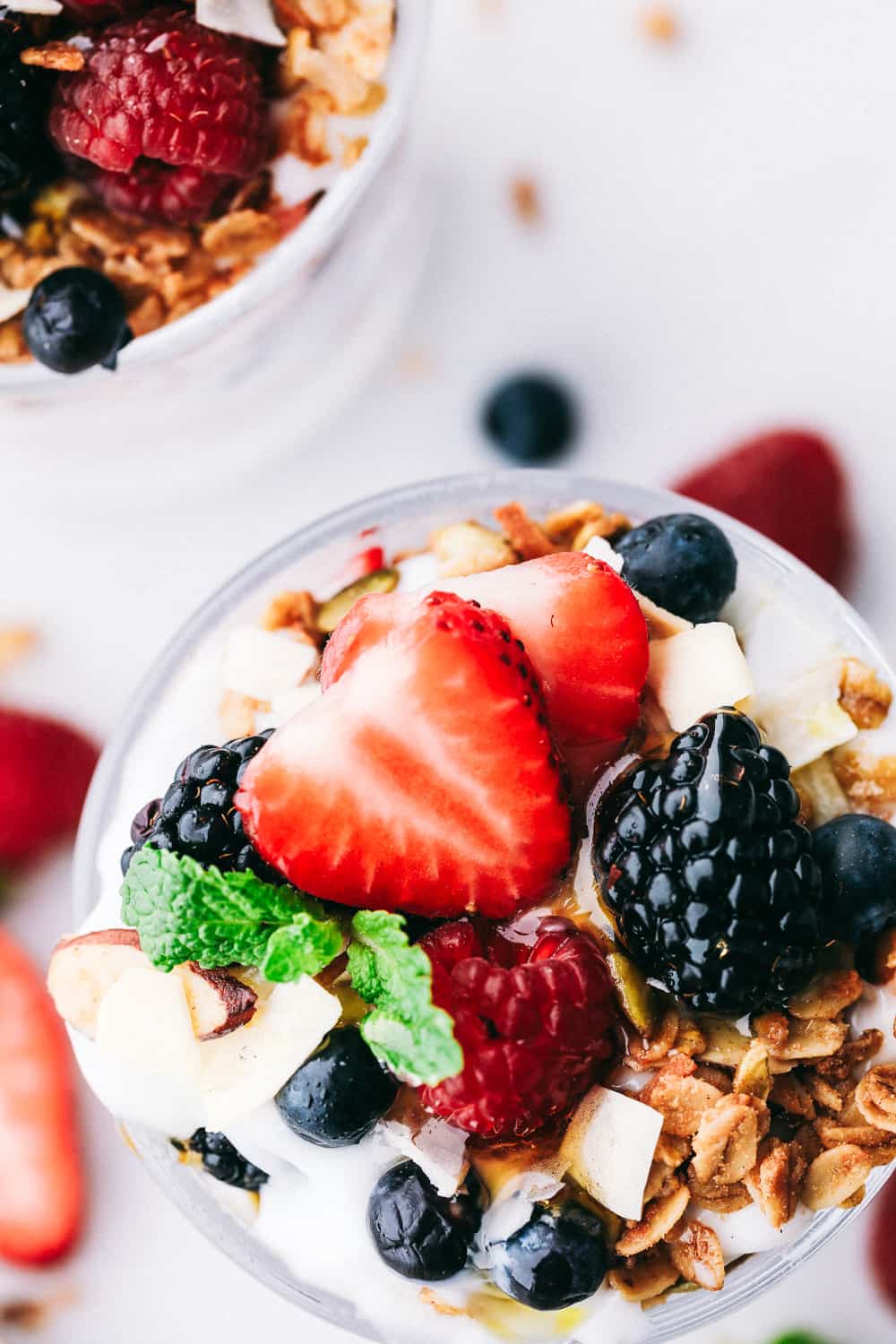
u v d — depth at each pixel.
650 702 0.32
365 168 0.37
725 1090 0.31
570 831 0.31
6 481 0.39
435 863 0.31
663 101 0.39
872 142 0.39
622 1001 0.31
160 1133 0.32
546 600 0.31
